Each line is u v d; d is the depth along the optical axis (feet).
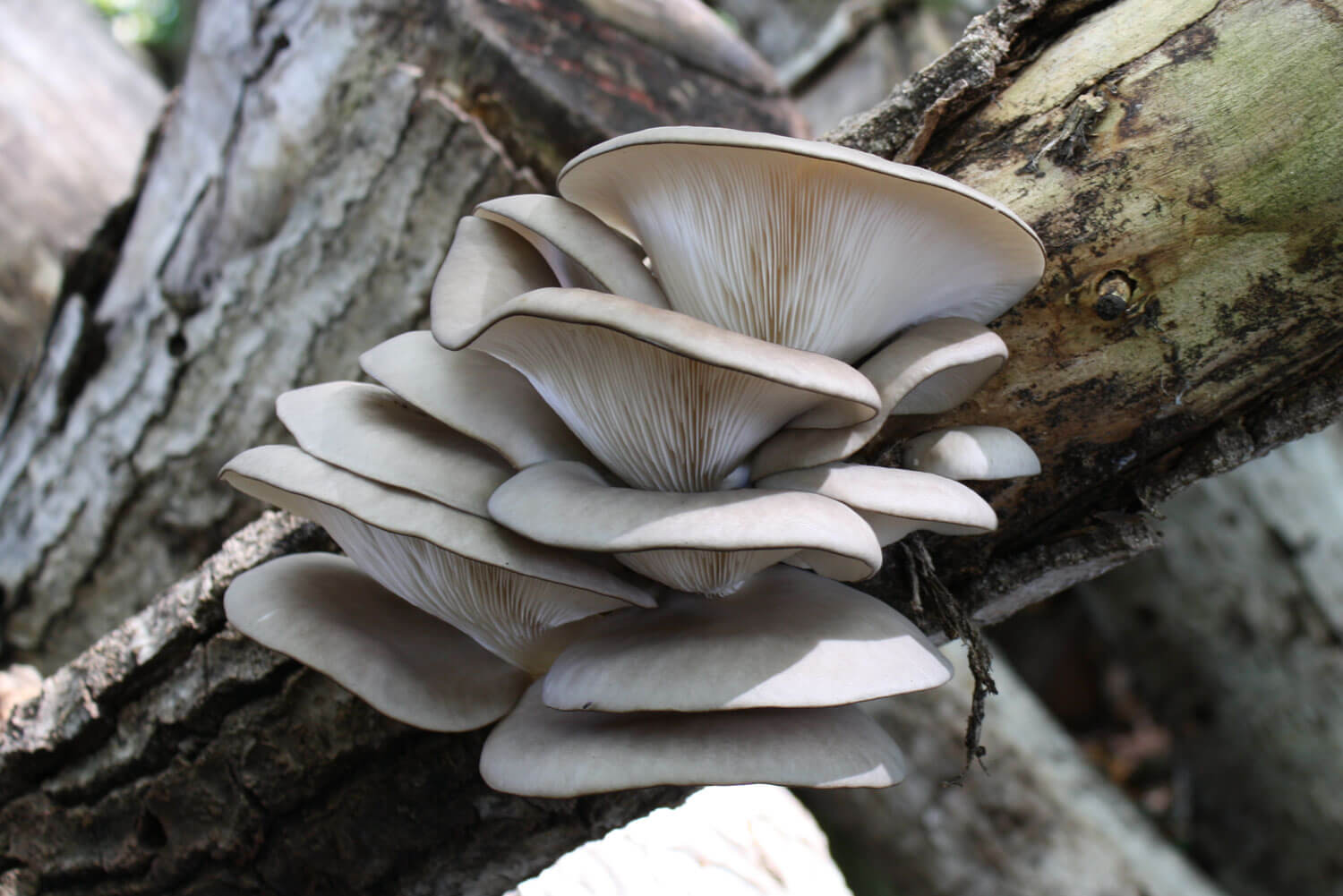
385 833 1.64
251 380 2.15
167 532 2.29
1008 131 1.53
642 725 1.46
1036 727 2.97
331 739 1.62
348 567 1.65
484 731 1.59
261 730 1.64
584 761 1.43
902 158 1.56
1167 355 1.50
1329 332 1.47
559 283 1.57
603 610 1.52
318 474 1.48
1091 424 1.54
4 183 3.51
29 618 2.41
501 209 1.49
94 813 1.71
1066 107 1.50
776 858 2.11
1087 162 1.49
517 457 1.47
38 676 2.21
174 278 2.20
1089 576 1.66
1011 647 4.24
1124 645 3.76
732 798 2.21
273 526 1.68
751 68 2.20
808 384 1.34
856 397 1.36
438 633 1.59
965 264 1.47
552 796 1.42
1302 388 1.51
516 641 1.56
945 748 2.81
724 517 1.36
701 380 1.41
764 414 1.45
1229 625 3.27
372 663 1.51
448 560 1.49
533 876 1.69
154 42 7.08
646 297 1.46
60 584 2.36
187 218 2.20
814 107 4.15
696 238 1.45
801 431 1.46
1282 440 1.53
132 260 2.30
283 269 2.10
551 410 1.51
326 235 2.07
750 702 1.39
